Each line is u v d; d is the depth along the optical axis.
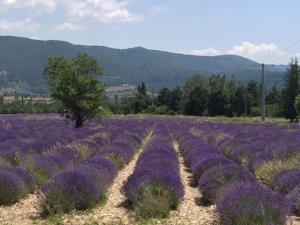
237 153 21.56
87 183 11.98
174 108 113.25
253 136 29.97
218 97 99.31
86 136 30.81
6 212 11.52
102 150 21.28
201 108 102.06
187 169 20.73
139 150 29.09
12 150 18.58
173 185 12.16
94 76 41.50
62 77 39.41
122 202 12.94
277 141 24.44
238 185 10.57
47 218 10.98
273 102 106.25
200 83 108.75
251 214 9.18
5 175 12.63
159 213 11.23
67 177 11.97
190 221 10.84
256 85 105.19
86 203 11.88
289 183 13.15
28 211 11.70
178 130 44.62
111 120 65.62
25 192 13.30
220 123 55.16
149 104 117.81
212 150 21.12
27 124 47.38
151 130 51.12
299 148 20.08
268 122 58.34
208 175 13.59
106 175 14.58
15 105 108.62
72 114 41.47
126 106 118.31
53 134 31.31
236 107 98.75
